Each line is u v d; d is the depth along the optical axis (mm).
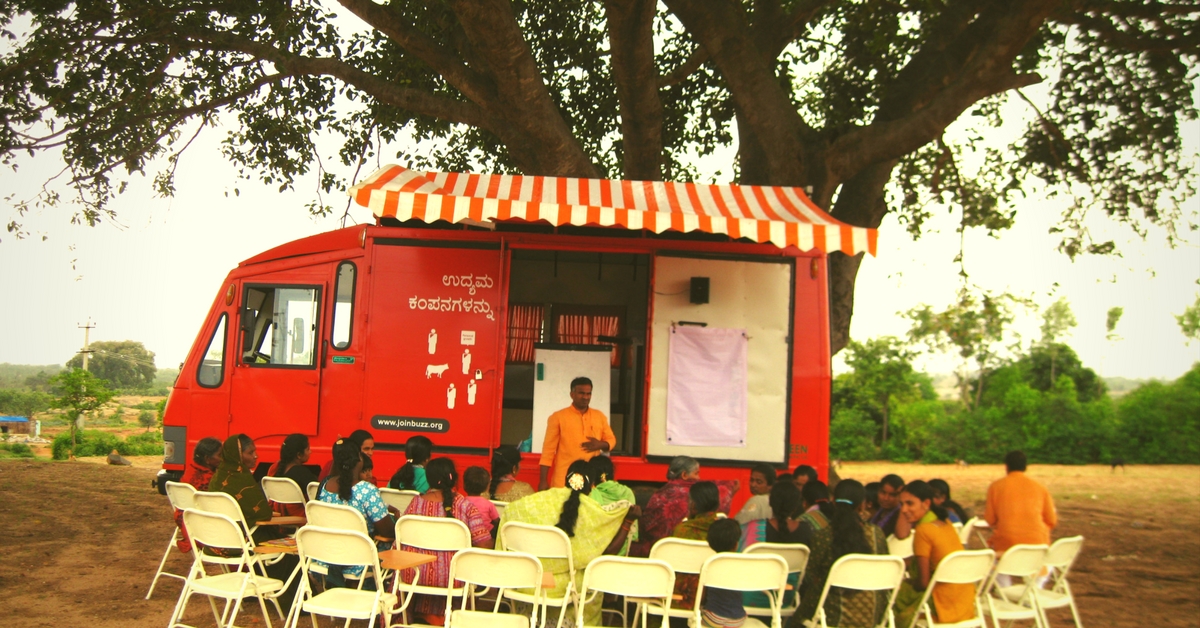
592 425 7934
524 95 10797
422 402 8125
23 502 11977
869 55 14156
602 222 6953
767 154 11359
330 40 12961
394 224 8414
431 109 11891
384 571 5898
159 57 12297
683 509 6469
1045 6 9773
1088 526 13820
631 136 12070
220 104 12562
